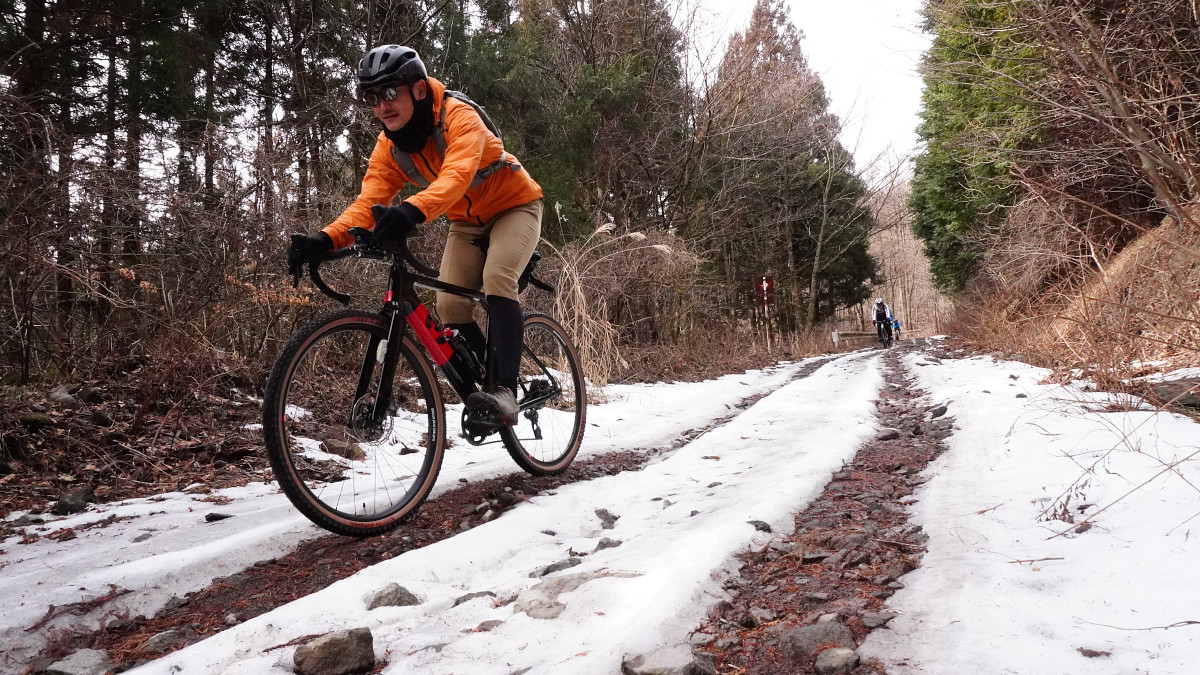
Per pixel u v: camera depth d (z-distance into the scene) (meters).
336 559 2.55
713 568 1.97
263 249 5.53
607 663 1.44
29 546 2.67
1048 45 3.39
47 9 8.12
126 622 2.06
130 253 5.29
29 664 1.84
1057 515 2.15
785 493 2.80
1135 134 3.12
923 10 4.59
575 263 8.27
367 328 2.86
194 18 9.70
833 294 38.03
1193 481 2.21
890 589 1.84
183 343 4.64
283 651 1.72
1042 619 1.52
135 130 8.26
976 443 3.42
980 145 5.94
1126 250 4.61
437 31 10.84
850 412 5.06
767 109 18.56
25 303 4.61
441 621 1.85
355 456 4.08
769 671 1.48
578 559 2.26
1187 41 3.68
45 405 4.14
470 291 3.32
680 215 17.39
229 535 2.74
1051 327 5.98
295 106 9.92
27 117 4.86
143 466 3.76
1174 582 1.58
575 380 4.17
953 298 20.81
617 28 16.16
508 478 3.66
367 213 2.93
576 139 13.62
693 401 7.23
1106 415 3.31
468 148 2.78
